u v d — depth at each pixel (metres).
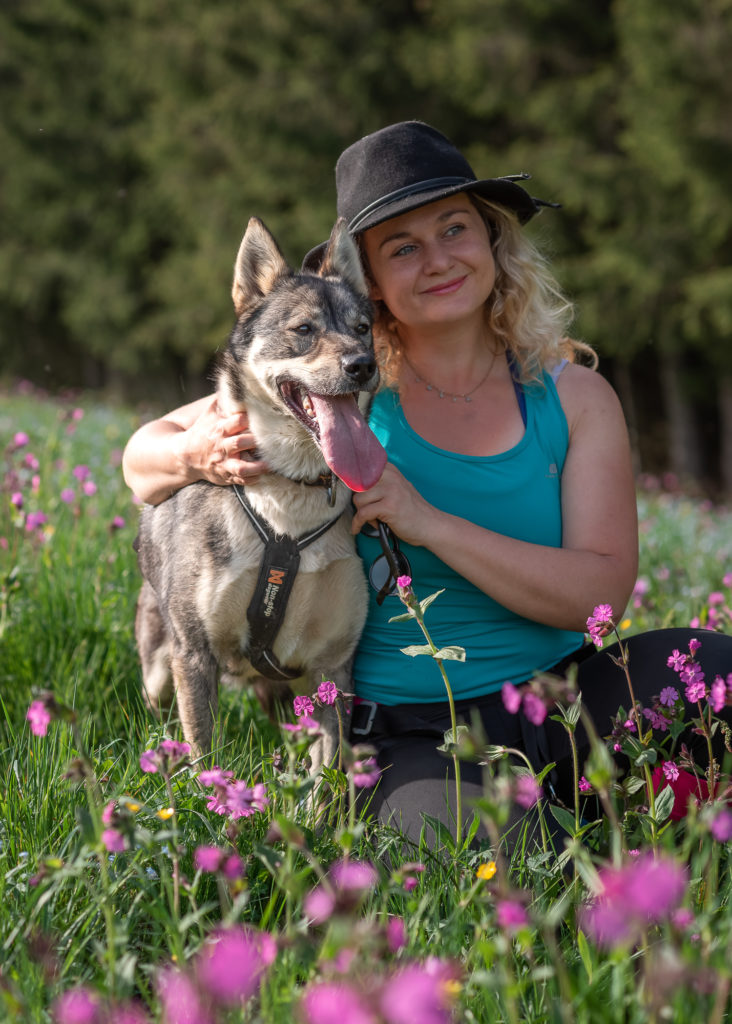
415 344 3.41
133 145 25.75
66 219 26.81
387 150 3.29
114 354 26.45
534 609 3.07
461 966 1.90
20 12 26.66
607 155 17.83
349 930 1.54
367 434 3.06
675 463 20.23
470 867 2.32
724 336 17.31
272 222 20.58
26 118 26.95
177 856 1.99
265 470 3.23
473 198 3.40
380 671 3.30
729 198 16.02
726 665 2.85
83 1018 1.59
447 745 2.33
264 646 3.40
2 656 4.01
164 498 3.61
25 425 10.21
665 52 15.99
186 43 22.09
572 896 2.27
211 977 1.48
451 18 18.86
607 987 2.01
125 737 3.52
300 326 3.28
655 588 5.37
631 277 16.92
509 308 3.36
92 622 4.29
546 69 18.48
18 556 4.77
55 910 2.27
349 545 3.33
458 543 3.00
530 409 3.31
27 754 3.04
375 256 3.38
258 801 2.10
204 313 23.30
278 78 20.78
